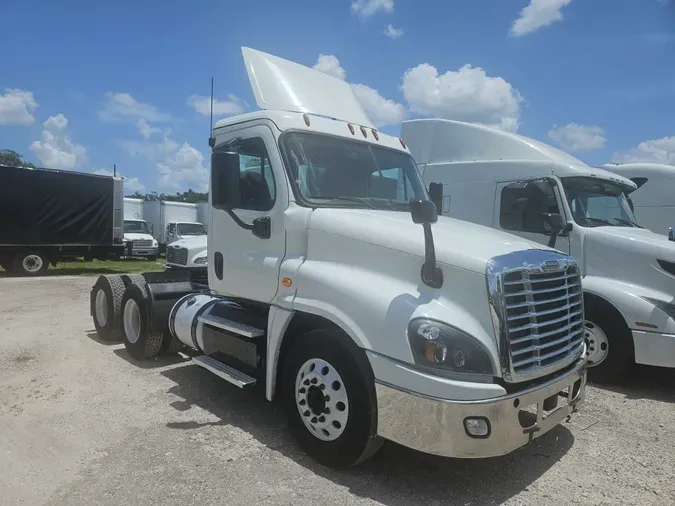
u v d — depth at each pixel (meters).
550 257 3.75
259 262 4.45
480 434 3.16
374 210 4.50
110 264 25.61
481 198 7.68
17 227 18.28
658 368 6.92
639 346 5.83
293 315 4.11
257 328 4.57
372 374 3.50
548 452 4.27
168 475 3.70
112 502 3.35
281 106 4.89
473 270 3.34
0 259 18.64
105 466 3.83
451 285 3.40
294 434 4.09
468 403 3.12
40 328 8.67
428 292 3.46
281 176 4.33
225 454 4.05
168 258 12.55
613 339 6.02
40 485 3.55
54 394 5.36
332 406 3.74
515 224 7.22
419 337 3.23
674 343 5.64
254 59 5.10
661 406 5.46
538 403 3.44
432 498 3.50
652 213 11.05
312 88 5.31
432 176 8.35
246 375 4.61
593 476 3.88
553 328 3.66
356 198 4.62
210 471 3.77
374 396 3.50
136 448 4.13
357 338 3.51
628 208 7.43
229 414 4.89
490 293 3.27
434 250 3.43
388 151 5.14
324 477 3.72
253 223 4.52
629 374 6.26
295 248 4.23
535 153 7.38
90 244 19.98
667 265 5.81
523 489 3.67
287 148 4.38
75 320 9.44
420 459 4.04
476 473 3.87
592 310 6.18
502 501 3.51
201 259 11.62
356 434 3.59
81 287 14.78
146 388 5.59
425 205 3.35
